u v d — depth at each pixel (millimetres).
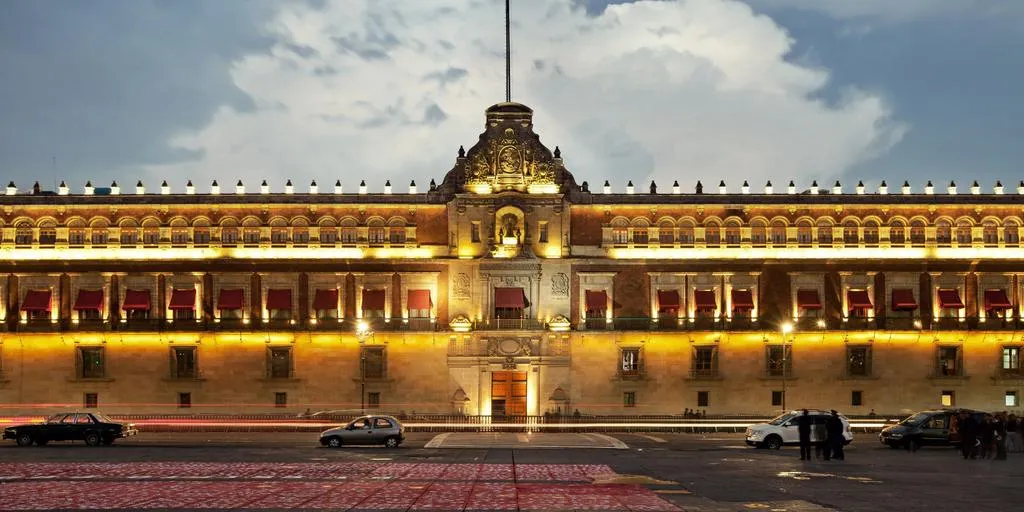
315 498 40281
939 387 105875
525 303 105375
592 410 104562
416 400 104625
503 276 105375
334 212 106375
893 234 107375
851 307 105938
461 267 105375
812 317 106188
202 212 106062
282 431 93688
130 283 105438
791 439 71375
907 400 105750
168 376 104688
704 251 106375
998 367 106375
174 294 104875
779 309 106062
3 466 54281
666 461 59719
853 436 88312
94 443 73500
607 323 105000
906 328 105812
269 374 104812
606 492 42625
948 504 39250
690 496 41594
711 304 105438
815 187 110625
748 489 44344
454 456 63438
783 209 107000
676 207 106750
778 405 105438
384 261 105188
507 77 110375
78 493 41844
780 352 106000
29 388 104438
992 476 50531
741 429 93562
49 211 105750
